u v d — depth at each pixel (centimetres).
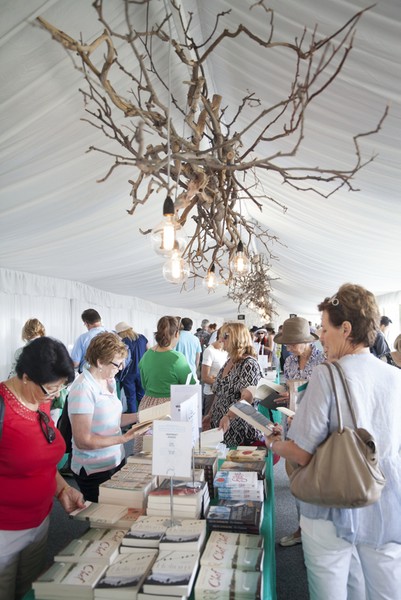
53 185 290
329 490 119
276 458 313
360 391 131
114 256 566
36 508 151
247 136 309
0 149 225
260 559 130
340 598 135
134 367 555
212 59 233
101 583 119
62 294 705
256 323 1444
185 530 143
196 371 542
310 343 282
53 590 119
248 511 160
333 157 263
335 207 376
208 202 226
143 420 208
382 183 279
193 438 169
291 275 888
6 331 565
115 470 226
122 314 1050
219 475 186
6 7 150
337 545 134
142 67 157
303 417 133
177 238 201
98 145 258
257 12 173
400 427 136
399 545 135
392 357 328
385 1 135
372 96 186
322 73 187
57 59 180
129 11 180
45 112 208
